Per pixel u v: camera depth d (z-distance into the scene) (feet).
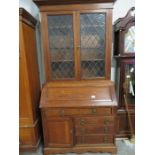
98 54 6.37
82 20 6.07
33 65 6.83
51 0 5.68
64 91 6.37
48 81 6.56
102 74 6.52
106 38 6.09
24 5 7.18
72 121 6.26
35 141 6.69
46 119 6.28
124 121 7.23
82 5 5.85
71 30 6.16
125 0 7.06
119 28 6.35
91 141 6.49
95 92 6.29
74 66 6.39
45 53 6.28
